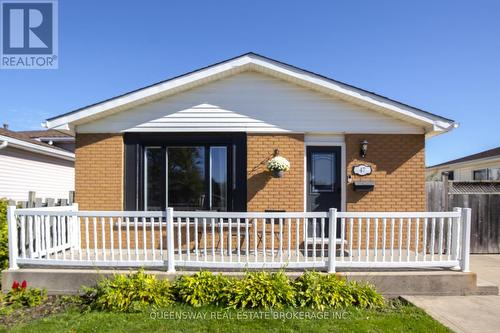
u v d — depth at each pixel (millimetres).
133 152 6902
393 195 6707
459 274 4895
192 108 6832
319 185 6840
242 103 6793
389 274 4902
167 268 5004
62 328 3799
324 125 6730
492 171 14281
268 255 5875
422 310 4309
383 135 6734
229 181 6824
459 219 5059
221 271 5031
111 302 4199
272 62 6430
